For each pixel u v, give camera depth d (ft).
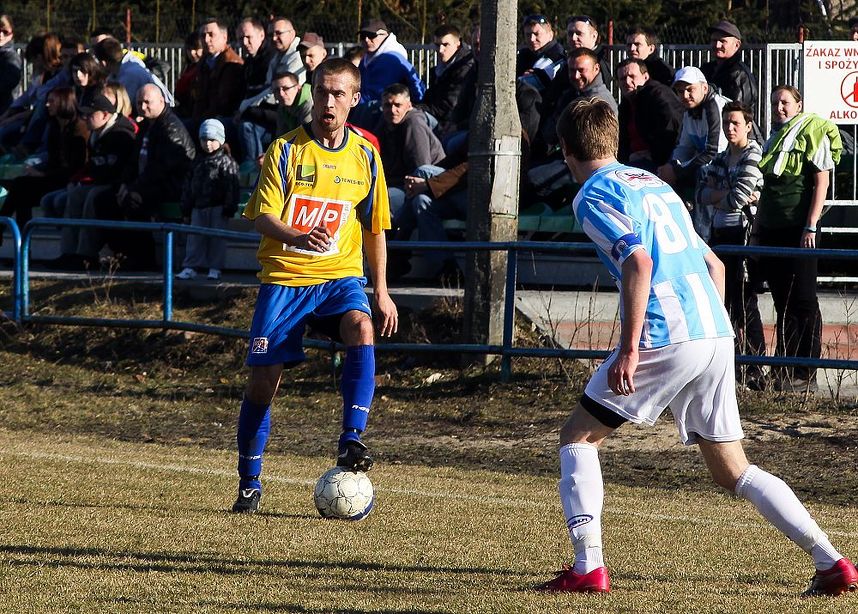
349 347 72.13
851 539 70.23
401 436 114.62
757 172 120.26
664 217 53.06
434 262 155.33
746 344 123.65
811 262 122.31
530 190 150.00
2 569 54.29
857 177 151.12
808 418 114.42
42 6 282.36
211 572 54.80
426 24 259.60
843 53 141.08
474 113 131.64
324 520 70.59
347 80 72.74
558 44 157.17
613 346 133.28
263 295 73.87
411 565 57.77
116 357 144.25
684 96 127.85
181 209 157.69
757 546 66.39
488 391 126.62
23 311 151.02
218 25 173.27
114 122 165.78
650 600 49.73
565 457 53.31
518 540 65.82
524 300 140.67
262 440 74.18
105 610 47.09
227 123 169.99
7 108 204.13
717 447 54.13
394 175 149.59
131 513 70.69
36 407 126.72
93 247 168.55
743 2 260.21
